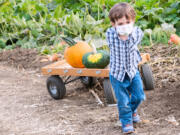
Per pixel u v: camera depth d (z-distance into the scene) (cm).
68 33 803
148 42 698
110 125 382
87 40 694
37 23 882
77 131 377
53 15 852
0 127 412
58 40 798
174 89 469
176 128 352
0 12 966
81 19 780
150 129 356
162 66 570
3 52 841
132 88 353
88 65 463
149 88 480
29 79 637
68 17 778
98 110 436
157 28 717
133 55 337
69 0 917
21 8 956
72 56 488
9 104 499
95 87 534
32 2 929
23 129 400
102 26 746
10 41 923
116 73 342
